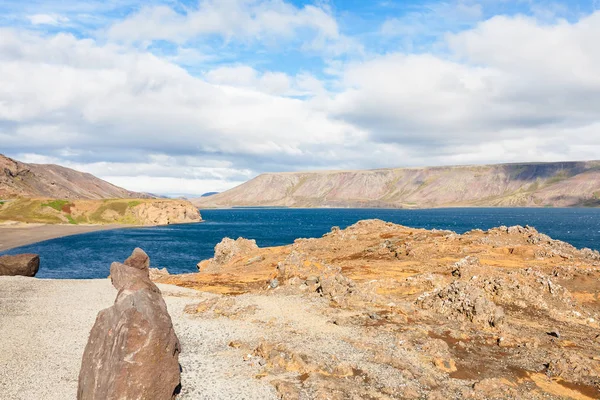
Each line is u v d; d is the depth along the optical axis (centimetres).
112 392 1608
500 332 2719
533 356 2320
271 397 1816
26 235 13712
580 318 3209
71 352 2328
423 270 4588
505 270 4134
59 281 4256
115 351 1677
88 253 9875
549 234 14962
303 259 4266
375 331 2625
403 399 1809
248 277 4816
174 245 11650
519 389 1919
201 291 3994
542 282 3634
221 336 2586
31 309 3148
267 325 2777
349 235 6775
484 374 2089
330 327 2727
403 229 7075
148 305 1784
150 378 1669
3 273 4734
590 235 14450
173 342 1803
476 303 2942
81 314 3050
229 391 1864
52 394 1844
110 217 19975
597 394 1883
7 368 2086
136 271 3778
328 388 1873
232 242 6731
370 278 4241
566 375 2059
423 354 2300
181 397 1806
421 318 2988
